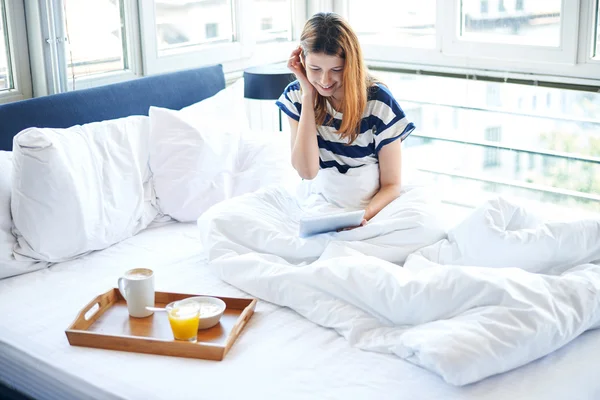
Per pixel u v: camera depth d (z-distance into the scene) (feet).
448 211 8.23
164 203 8.78
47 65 9.23
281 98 8.23
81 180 7.82
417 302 5.88
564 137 10.51
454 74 11.39
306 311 6.39
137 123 8.95
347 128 7.53
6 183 7.73
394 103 7.70
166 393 5.35
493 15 10.81
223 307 6.38
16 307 6.76
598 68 9.90
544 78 10.44
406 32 11.93
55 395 5.88
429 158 12.01
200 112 9.98
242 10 11.73
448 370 5.16
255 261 6.94
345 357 5.74
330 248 6.90
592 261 6.72
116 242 8.26
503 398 5.11
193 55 11.10
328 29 7.27
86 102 9.02
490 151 11.31
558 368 5.48
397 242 7.09
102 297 6.57
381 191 7.71
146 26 10.29
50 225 7.53
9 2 8.93
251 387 5.36
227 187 8.98
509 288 5.69
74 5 9.50
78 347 6.07
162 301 6.73
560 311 5.66
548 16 10.24
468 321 5.55
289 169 9.20
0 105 8.30
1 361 6.28
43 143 7.50
